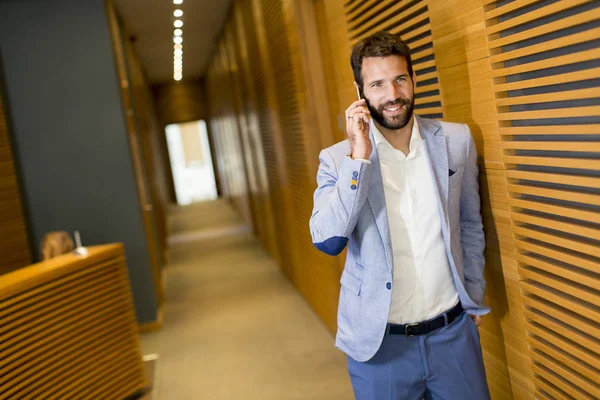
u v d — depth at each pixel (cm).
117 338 394
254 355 447
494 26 172
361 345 184
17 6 536
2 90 536
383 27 253
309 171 431
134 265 557
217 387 400
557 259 167
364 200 169
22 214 529
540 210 169
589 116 147
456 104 204
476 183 190
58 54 541
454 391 187
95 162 551
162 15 778
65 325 353
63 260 372
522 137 178
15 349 306
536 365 192
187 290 688
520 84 166
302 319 511
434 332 185
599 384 159
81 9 540
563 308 173
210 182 2314
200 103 1717
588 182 146
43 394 322
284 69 470
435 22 206
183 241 1046
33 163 544
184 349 490
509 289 198
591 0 135
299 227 516
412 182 182
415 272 182
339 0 303
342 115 337
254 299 603
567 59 144
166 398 397
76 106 546
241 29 702
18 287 314
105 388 374
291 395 369
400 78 171
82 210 552
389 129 179
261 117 657
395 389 185
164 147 1733
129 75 722
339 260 405
